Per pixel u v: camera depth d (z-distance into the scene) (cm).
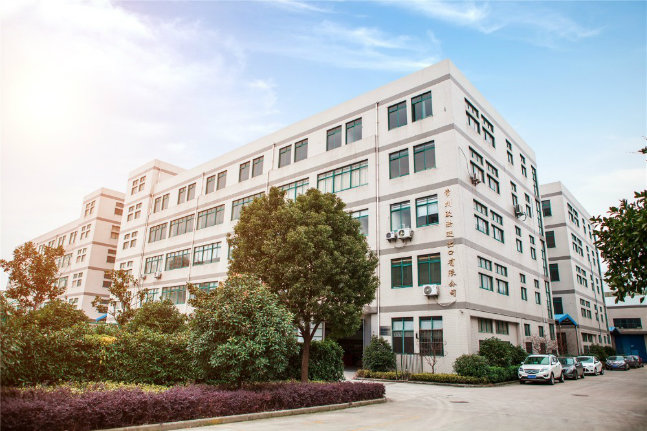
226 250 3594
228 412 1024
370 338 2561
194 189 4225
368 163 2823
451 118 2534
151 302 1923
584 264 4981
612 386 2123
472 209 2541
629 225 903
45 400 787
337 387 1327
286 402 1155
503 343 2358
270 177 3438
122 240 4872
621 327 5559
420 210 2547
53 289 1923
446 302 2312
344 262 1480
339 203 1638
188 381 1307
